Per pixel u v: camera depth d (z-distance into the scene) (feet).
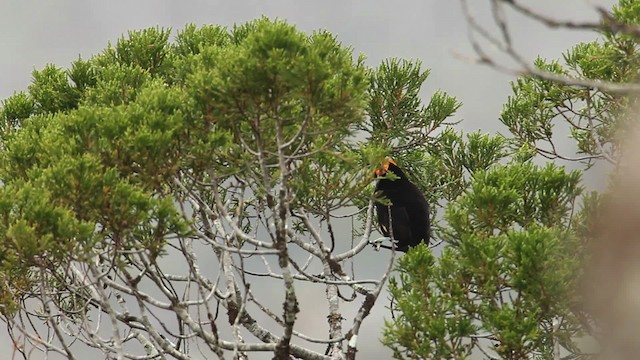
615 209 13.94
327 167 37.11
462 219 39.78
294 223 49.78
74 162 32.22
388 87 48.67
